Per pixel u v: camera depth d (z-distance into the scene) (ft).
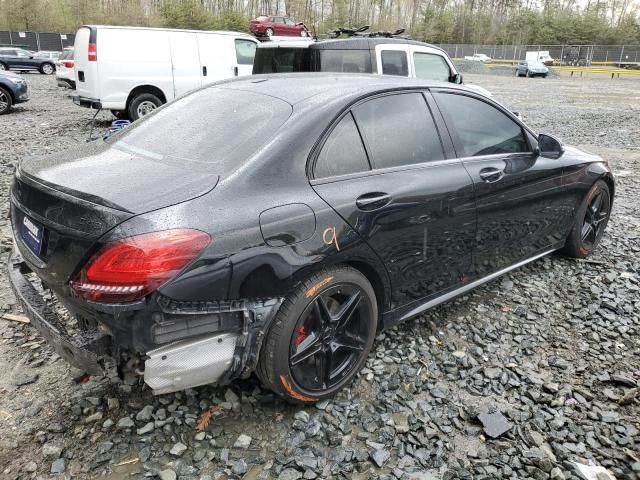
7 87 42.55
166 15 181.47
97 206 6.84
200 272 6.88
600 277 14.03
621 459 7.92
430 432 8.28
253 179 7.68
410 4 257.14
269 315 7.56
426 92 10.56
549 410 8.86
